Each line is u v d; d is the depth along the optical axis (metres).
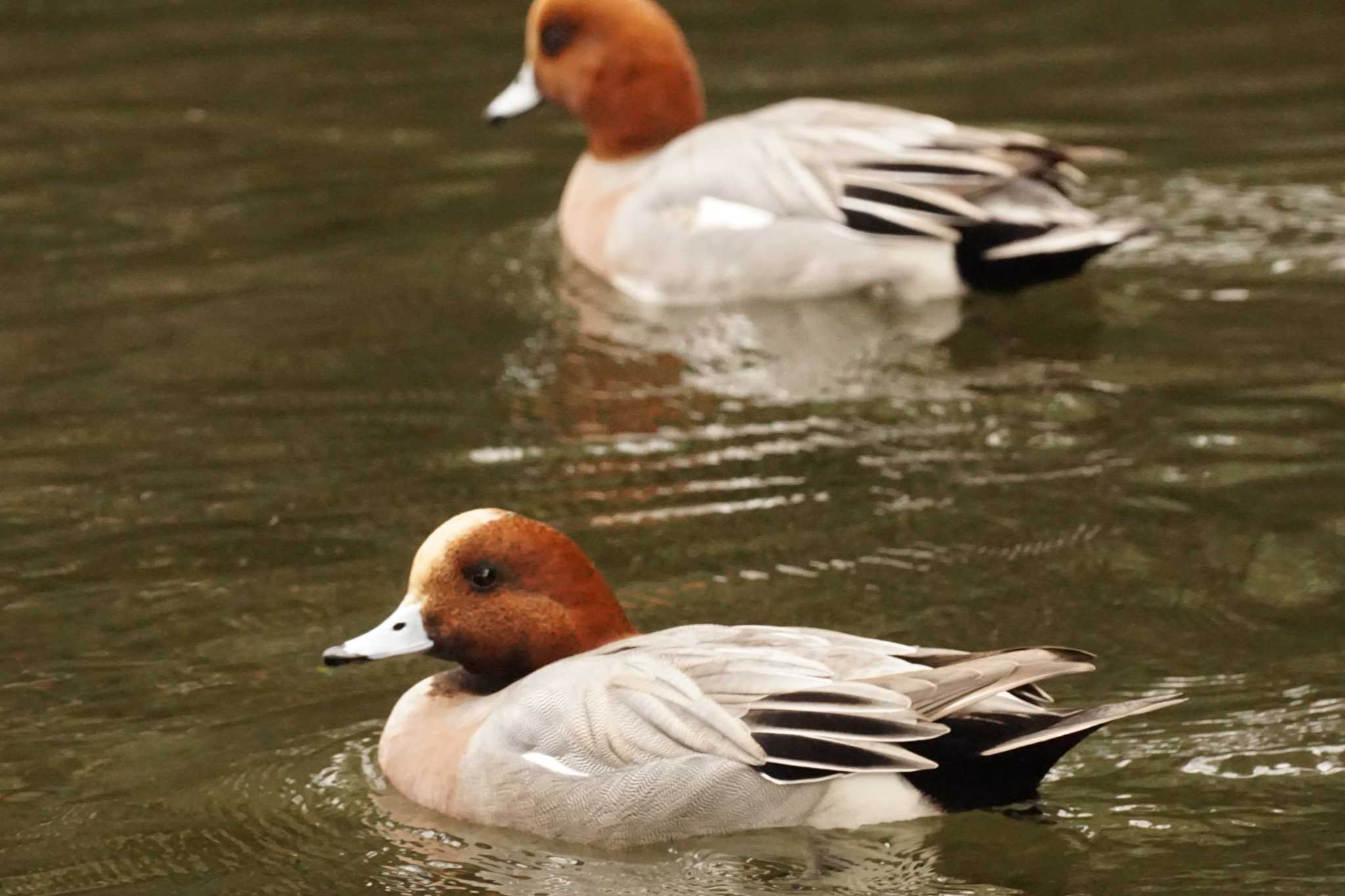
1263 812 8.86
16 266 16.22
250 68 20.88
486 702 9.51
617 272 16.05
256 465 12.91
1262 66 20.00
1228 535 11.62
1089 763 9.29
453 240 16.94
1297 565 11.24
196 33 21.97
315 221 17.23
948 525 11.87
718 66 20.73
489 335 15.02
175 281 15.95
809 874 8.61
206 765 9.72
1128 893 8.32
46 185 17.81
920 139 15.78
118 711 10.20
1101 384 13.75
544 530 9.70
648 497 12.34
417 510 12.25
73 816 9.31
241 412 13.68
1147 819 8.83
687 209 15.84
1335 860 8.48
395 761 9.51
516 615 9.59
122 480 12.73
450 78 20.53
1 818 9.30
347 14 22.61
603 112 16.91
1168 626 10.67
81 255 16.45
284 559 11.70
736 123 16.39
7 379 14.20
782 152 15.84
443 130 19.27
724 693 8.80
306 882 8.77
